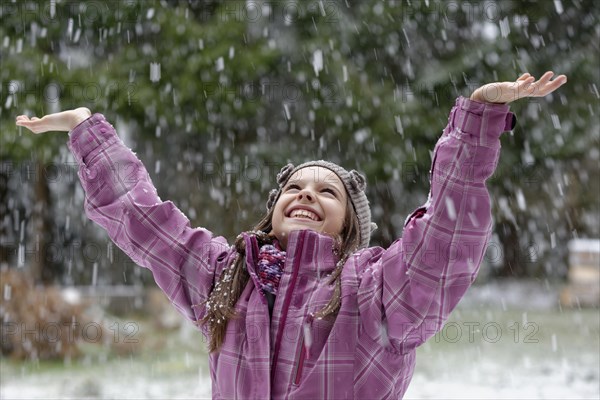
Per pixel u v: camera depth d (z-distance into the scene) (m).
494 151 1.96
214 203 14.87
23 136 12.90
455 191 1.96
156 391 7.56
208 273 2.35
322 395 2.04
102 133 2.55
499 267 20.61
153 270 2.40
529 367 8.72
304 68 14.26
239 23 14.15
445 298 2.00
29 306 9.92
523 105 15.56
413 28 15.97
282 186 2.57
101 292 12.93
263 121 15.02
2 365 9.27
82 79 13.42
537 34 16.59
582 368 8.60
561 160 16.78
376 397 2.08
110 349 10.26
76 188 17.05
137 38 14.46
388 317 2.04
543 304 16.48
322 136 14.74
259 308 2.15
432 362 9.18
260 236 2.34
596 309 15.90
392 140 14.42
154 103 13.35
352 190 2.42
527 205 19.50
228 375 2.16
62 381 8.15
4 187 17.23
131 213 2.41
